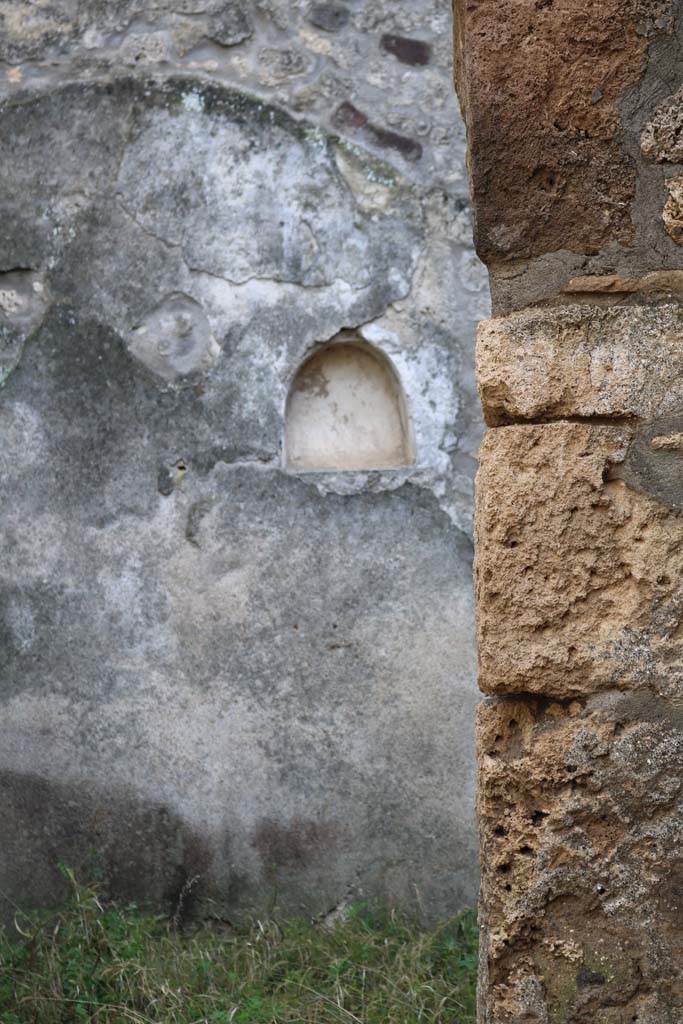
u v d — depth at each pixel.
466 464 5.11
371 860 4.95
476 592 2.44
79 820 4.95
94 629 4.98
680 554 2.31
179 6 5.06
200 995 4.22
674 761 2.29
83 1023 4.11
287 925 4.85
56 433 5.02
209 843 4.95
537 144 2.35
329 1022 4.09
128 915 4.88
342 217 5.07
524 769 2.33
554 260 2.37
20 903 4.95
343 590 5.01
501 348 2.37
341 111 5.10
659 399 2.32
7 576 5.00
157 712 4.96
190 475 5.01
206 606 4.99
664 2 2.34
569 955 2.31
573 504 2.32
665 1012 2.29
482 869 2.42
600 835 2.31
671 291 2.34
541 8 2.35
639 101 2.34
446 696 5.00
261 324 5.04
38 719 4.97
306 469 5.11
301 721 4.97
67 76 5.04
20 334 5.03
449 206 5.12
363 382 5.23
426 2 5.17
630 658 2.31
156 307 5.03
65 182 5.03
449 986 4.27
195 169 5.04
